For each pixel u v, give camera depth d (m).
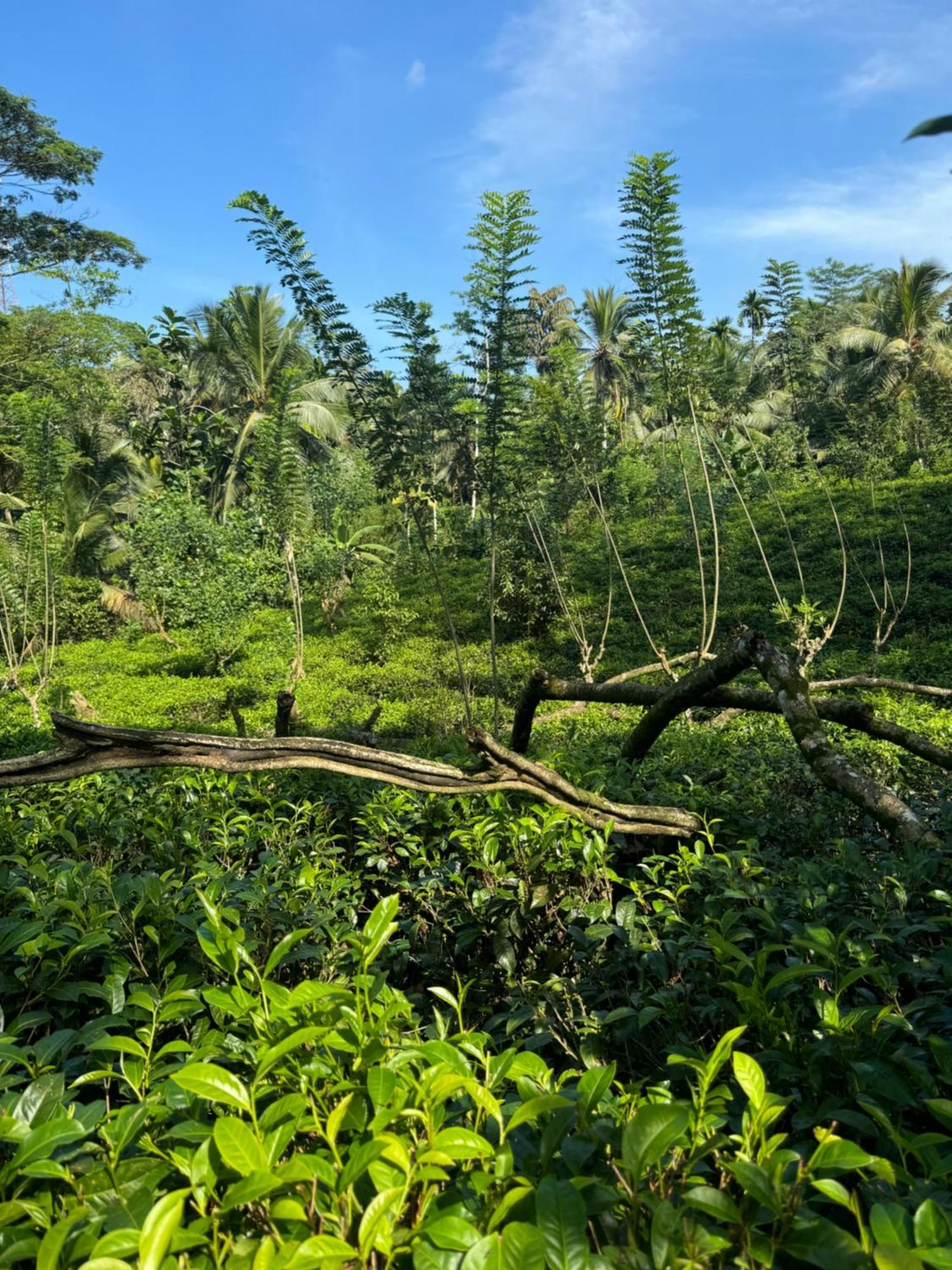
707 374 9.77
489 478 7.05
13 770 2.53
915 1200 1.06
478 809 3.37
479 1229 0.98
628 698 3.80
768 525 20.30
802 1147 1.24
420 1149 1.07
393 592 17.66
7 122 23.69
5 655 19.59
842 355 33.34
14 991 1.87
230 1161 0.98
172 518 20.14
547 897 2.59
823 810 3.46
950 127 1.20
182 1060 1.62
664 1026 1.95
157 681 15.98
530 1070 1.23
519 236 6.32
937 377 22.72
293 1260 0.83
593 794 2.84
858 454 22.25
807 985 1.87
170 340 26.31
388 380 6.26
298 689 14.18
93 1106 1.21
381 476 6.65
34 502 15.63
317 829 3.47
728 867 2.44
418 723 11.04
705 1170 1.17
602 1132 1.14
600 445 13.72
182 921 2.07
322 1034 1.17
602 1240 1.08
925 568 16.45
